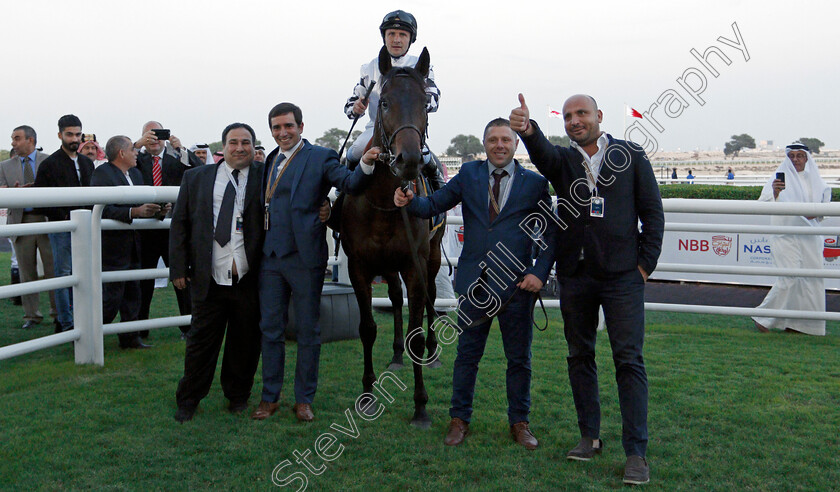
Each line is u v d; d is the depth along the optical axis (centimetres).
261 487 289
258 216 374
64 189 415
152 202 468
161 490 284
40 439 331
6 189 386
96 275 453
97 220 449
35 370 442
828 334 625
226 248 370
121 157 518
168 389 414
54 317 620
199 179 373
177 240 373
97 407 379
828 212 528
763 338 571
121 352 496
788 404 390
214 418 372
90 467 304
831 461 313
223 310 374
